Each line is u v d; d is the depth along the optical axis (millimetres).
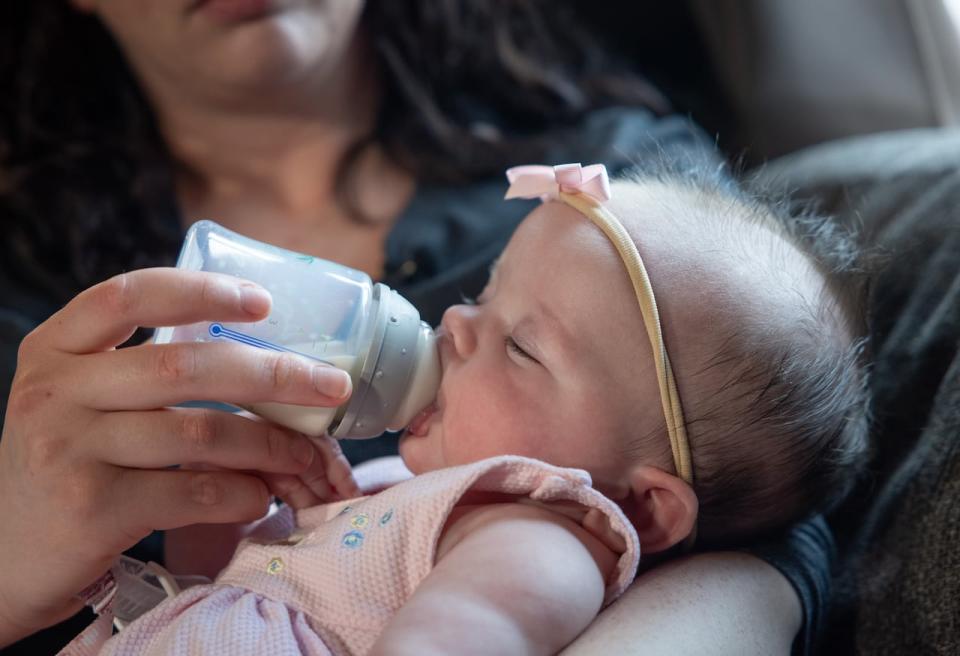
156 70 1318
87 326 736
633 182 1008
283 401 736
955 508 837
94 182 1346
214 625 750
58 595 824
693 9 1669
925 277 1063
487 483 800
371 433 837
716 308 863
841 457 929
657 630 714
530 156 1423
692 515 839
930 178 1160
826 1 1549
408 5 1516
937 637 798
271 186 1425
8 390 1152
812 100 1552
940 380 984
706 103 1770
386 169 1443
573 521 800
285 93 1307
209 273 727
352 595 771
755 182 1114
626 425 850
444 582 695
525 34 1668
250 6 1174
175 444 750
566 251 876
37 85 1421
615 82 1636
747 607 783
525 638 672
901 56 1524
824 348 899
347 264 1324
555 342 848
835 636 931
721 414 858
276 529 915
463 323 877
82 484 760
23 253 1293
